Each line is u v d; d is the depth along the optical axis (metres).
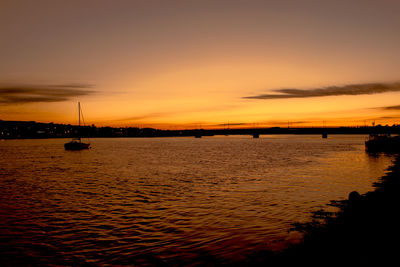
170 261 15.47
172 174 49.97
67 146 131.88
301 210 24.06
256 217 22.56
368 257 12.99
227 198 29.86
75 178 47.06
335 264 12.59
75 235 19.77
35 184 41.34
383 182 37.62
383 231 16.31
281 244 16.67
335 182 38.47
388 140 100.12
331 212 23.05
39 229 21.16
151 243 17.98
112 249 17.31
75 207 27.42
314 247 14.75
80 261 15.92
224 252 16.11
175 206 27.06
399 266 12.00
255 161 72.44
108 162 74.44
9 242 18.66
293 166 59.53
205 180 42.66
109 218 23.61
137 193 33.56
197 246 17.19
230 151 119.31
